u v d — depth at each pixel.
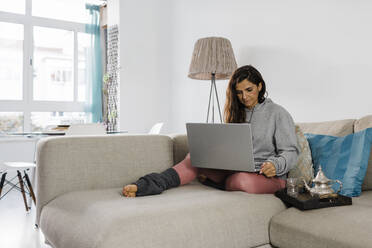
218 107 3.43
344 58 2.62
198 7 4.04
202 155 1.83
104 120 5.24
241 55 3.47
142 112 4.47
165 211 1.34
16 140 4.54
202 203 1.46
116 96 4.41
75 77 5.13
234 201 1.53
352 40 2.56
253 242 1.47
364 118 1.92
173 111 4.50
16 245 2.27
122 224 1.22
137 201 1.50
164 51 4.59
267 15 3.21
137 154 2.03
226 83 3.67
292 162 1.77
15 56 4.70
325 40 2.74
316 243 1.29
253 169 1.68
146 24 4.48
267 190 1.69
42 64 4.91
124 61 4.34
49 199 1.76
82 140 1.88
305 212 1.44
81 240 1.27
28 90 4.79
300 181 1.73
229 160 1.74
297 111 2.97
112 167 1.93
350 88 2.57
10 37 4.66
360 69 2.51
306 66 2.89
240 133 1.66
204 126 1.77
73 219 1.43
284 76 3.06
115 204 1.44
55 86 5.01
